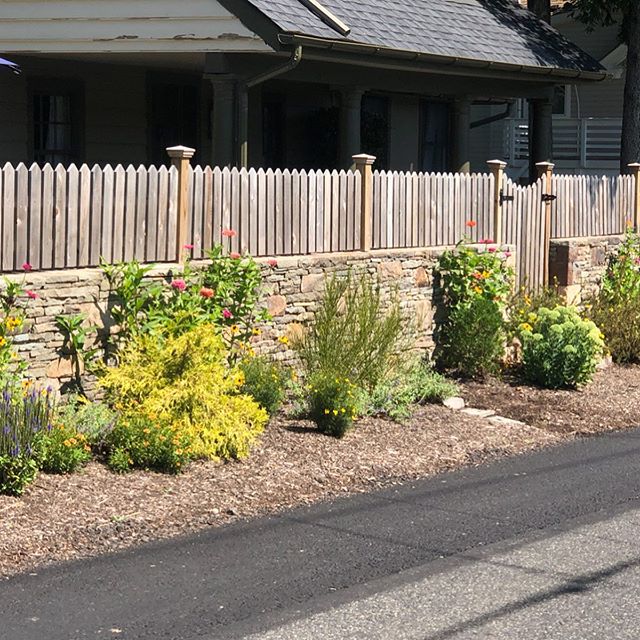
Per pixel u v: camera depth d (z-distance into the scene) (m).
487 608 6.20
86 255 9.59
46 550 6.86
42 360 9.04
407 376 11.68
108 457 8.62
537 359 12.84
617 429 11.41
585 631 5.91
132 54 15.73
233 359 10.56
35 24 15.93
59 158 17.39
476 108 30.56
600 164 28.67
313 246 11.82
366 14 17.11
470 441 10.41
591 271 15.67
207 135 19.39
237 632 5.74
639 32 22.73
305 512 8.02
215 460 8.91
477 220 13.94
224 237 10.84
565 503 8.45
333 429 10.06
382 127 21.50
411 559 7.02
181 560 6.85
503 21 20.95
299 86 20.50
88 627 5.74
